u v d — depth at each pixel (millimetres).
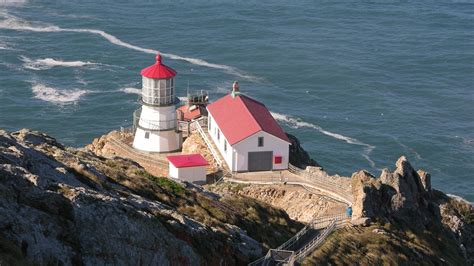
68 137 133500
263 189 76375
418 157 136875
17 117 140625
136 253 39938
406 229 67562
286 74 175750
